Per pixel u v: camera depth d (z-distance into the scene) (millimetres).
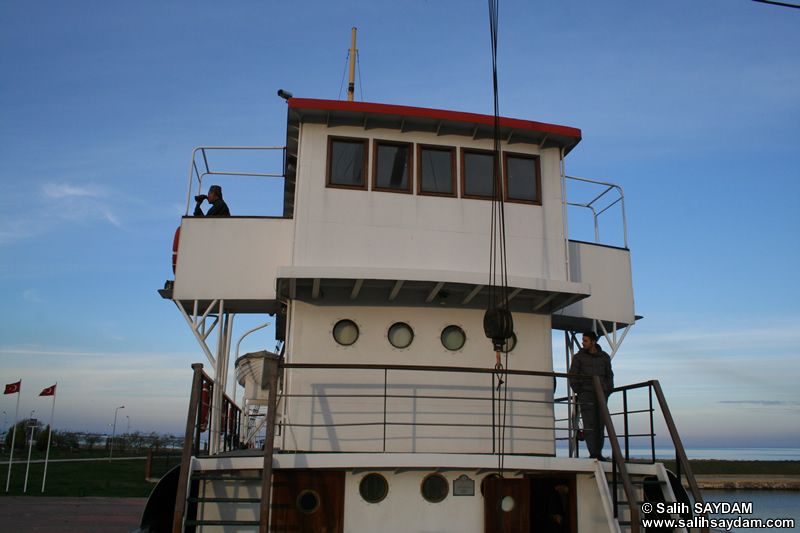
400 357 11109
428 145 11719
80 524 17719
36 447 67062
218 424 10961
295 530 9492
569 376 9820
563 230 11992
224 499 8273
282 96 11602
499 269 11500
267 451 8352
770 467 59594
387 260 11070
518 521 9953
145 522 9047
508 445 11047
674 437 9578
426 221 11367
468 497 9938
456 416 10992
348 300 11242
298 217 11000
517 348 11555
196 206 12867
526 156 12156
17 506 22469
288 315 11352
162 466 16266
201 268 11586
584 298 12031
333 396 10461
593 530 10148
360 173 11414
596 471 9719
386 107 11234
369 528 9625
